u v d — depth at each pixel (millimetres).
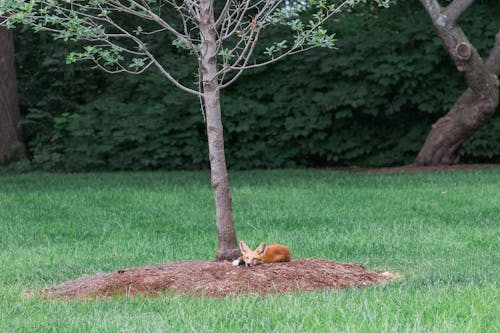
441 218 12164
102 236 11453
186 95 20688
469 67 18641
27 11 7285
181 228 11961
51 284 8219
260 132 21484
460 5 18344
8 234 11609
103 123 21328
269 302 6301
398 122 21703
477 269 8078
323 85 21031
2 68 22656
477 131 20688
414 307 6023
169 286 7125
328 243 10141
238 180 17516
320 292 6809
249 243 10281
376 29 21438
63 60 22297
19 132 23109
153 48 21609
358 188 15477
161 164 21719
